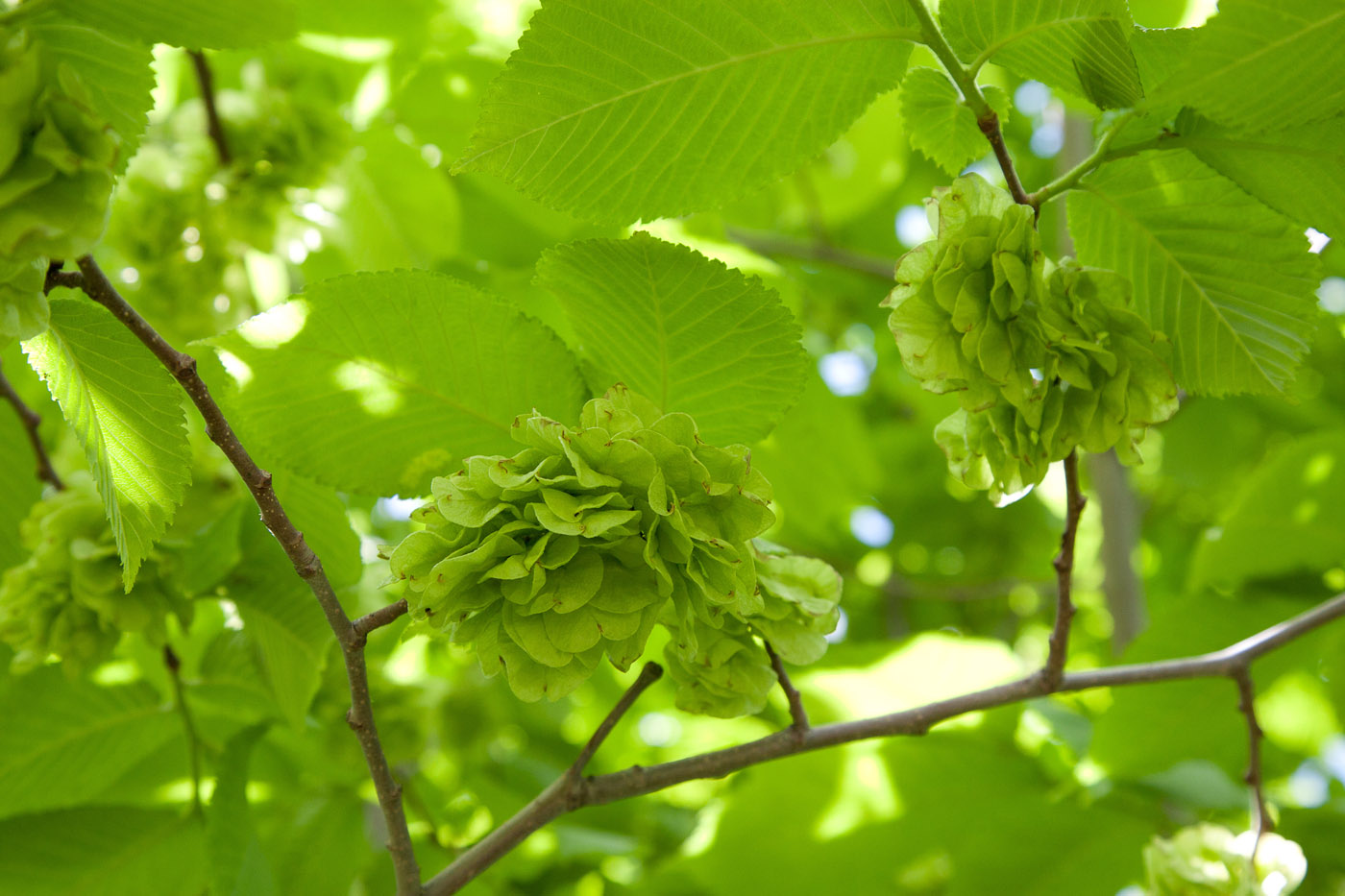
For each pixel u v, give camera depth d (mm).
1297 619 533
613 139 457
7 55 403
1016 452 454
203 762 586
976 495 1245
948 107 477
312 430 479
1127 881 622
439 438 483
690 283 459
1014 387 443
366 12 627
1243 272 469
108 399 445
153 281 627
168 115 705
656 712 898
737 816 671
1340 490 616
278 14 431
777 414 476
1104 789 629
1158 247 472
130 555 452
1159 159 461
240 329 466
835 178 999
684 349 469
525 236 756
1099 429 451
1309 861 635
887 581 1231
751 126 462
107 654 526
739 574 430
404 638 459
